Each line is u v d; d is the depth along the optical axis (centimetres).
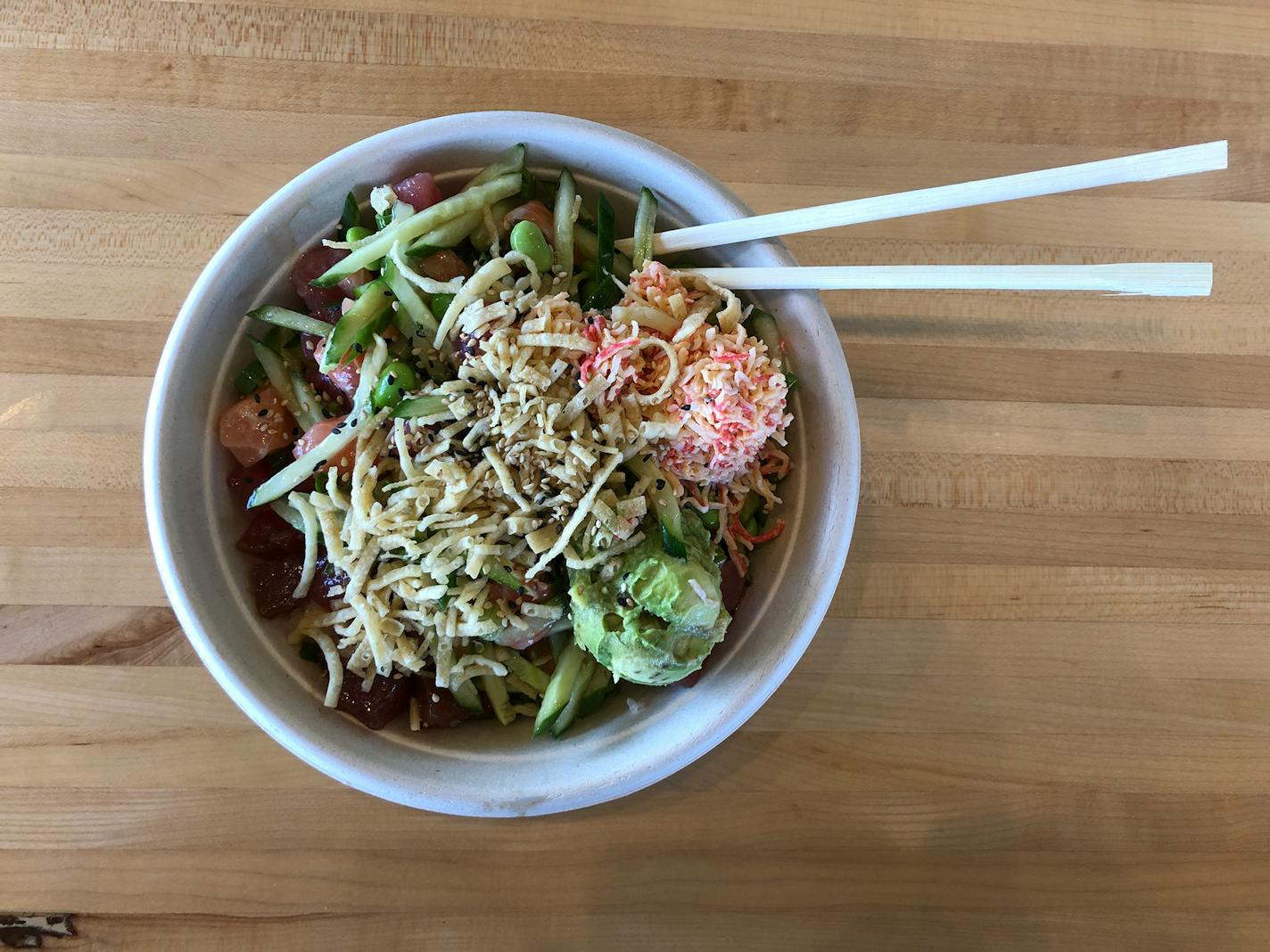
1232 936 33
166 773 31
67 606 31
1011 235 34
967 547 33
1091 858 33
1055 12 36
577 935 31
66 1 32
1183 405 35
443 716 28
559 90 33
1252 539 34
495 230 29
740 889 32
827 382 28
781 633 27
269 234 27
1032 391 34
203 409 28
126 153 32
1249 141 36
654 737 27
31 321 32
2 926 30
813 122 34
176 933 30
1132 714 33
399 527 27
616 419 27
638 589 27
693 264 30
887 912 32
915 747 33
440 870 31
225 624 26
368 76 33
